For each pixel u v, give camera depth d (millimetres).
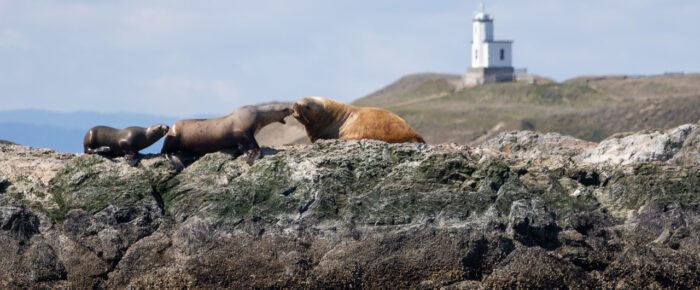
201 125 55469
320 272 49500
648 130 64000
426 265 49875
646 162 58000
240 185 52781
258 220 51438
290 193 52688
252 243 50562
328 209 52062
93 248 50469
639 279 50188
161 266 50250
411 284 49688
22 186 52750
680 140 59719
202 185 53406
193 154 56250
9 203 50969
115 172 53562
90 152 55094
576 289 49688
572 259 51094
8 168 53875
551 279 49250
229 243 50562
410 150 55625
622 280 50531
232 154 55344
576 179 57156
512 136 73250
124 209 51781
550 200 54594
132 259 50250
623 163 60188
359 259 49875
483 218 51531
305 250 50500
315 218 51656
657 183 55656
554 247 51812
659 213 54219
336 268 49562
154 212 52250
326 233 51125
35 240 50188
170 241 51062
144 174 53750
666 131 63094
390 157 55156
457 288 49000
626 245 52812
